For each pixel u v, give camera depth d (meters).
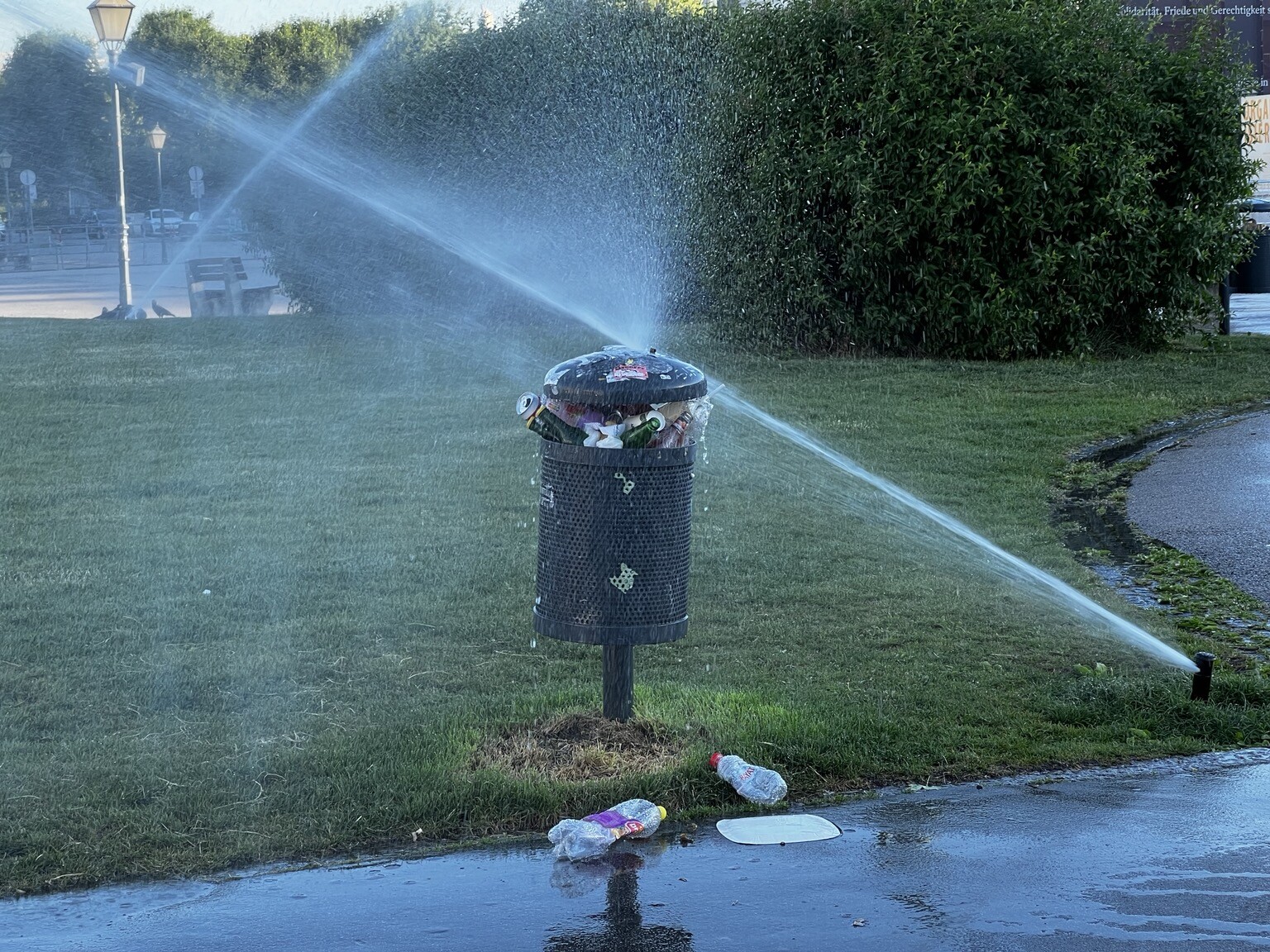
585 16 16.98
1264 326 17.86
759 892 3.73
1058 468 9.53
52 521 7.87
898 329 14.33
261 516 8.05
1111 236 14.30
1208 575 6.95
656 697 5.08
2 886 3.71
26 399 12.04
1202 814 4.23
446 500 8.48
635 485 4.49
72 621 6.06
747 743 4.61
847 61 14.27
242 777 4.40
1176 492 8.74
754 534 7.71
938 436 10.54
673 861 3.92
